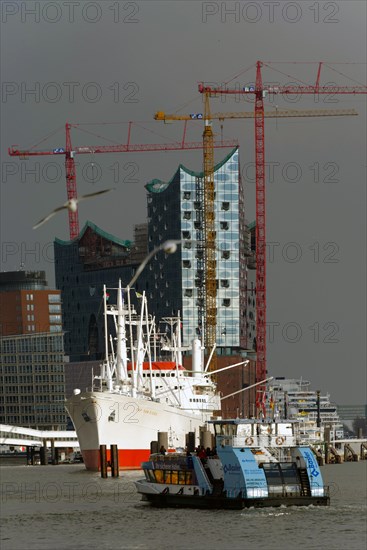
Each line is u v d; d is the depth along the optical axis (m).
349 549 164.38
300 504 195.75
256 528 179.62
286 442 197.50
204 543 170.12
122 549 167.88
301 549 164.62
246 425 197.12
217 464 199.88
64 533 182.25
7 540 177.25
